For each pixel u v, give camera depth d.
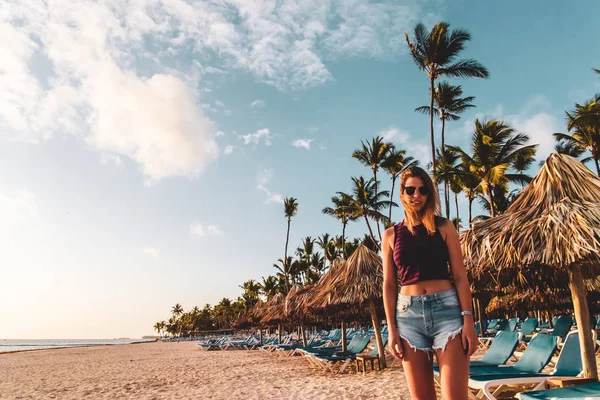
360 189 26.23
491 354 5.55
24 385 11.65
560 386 3.69
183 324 127.50
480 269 4.45
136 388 9.82
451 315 1.93
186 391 8.83
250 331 54.19
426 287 2.01
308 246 47.00
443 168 20.77
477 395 4.21
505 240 4.25
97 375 13.64
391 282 2.18
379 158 26.06
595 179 4.18
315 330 31.08
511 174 20.97
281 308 22.25
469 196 23.92
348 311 11.52
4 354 35.53
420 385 1.98
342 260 13.12
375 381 8.12
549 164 4.46
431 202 2.08
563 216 3.96
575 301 4.07
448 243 2.07
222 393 8.20
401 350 2.03
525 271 4.55
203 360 18.38
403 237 2.11
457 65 18.84
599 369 6.75
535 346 4.88
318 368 11.37
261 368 12.79
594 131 18.03
